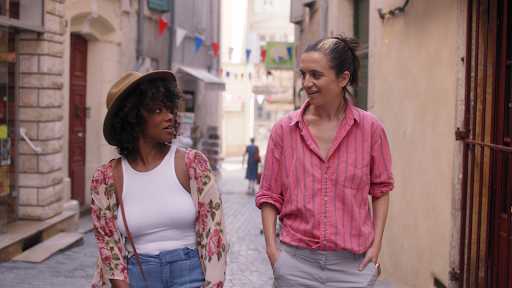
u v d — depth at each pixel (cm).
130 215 188
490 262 311
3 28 546
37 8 593
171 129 192
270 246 218
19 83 611
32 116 614
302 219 212
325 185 209
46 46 611
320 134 214
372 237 214
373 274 210
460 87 337
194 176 191
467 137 329
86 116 864
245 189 1491
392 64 491
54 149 635
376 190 220
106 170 192
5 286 430
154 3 1077
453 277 345
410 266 433
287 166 216
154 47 1127
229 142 2934
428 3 395
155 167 192
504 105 296
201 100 1669
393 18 487
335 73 207
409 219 437
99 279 190
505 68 294
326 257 209
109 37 864
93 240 675
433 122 383
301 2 1097
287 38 2958
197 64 1555
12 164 614
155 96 187
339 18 736
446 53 359
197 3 1508
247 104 2905
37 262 524
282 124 220
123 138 189
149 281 187
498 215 288
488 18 313
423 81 406
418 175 416
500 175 288
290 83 2859
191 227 194
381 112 527
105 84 869
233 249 725
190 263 190
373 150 215
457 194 340
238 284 495
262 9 2939
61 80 645
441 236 366
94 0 793
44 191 618
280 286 215
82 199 850
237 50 2867
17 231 575
